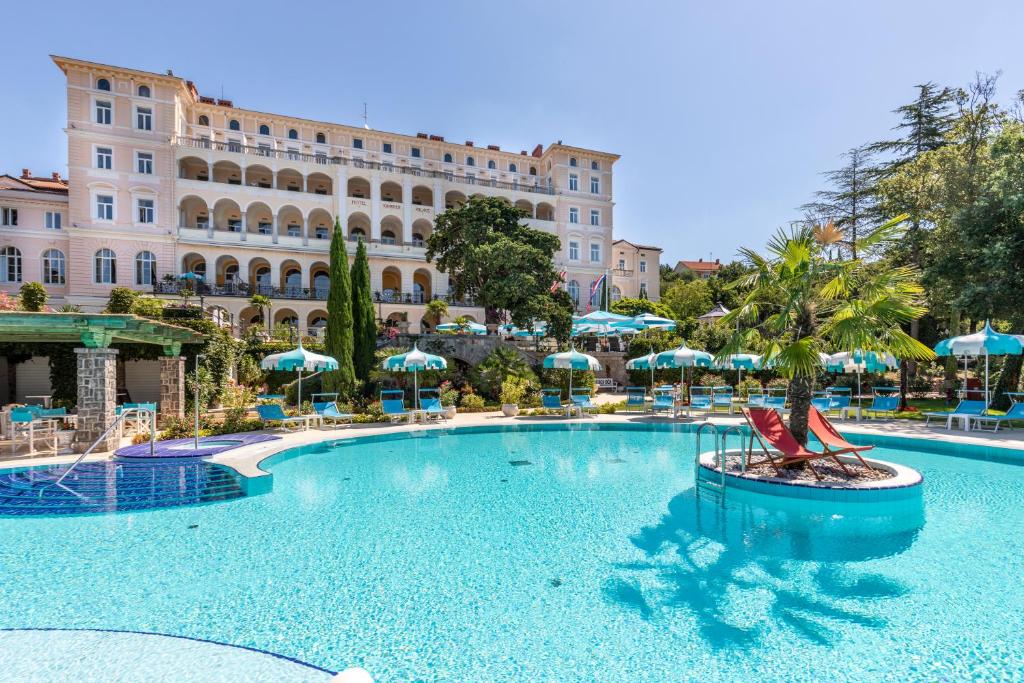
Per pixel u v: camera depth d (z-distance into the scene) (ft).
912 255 69.72
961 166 59.93
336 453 39.09
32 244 109.91
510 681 11.40
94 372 36.42
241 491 27.37
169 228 113.29
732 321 30.55
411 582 16.56
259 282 133.59
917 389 79.66
